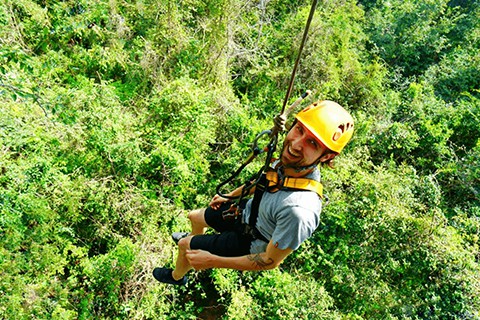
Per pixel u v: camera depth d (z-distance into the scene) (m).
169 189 6.89
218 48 8.85
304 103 9.20
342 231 7.74
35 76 6.67
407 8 13.84
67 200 5.90
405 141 9.81
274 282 6.60
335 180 7.86
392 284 7.80
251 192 2.64
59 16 8.24
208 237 2.78
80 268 6.11
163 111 7.27
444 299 7.61
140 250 6.09
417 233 7.76
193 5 9.48
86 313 5.65
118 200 6.33
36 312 5.11
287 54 9.93
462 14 14.52
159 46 8.73
